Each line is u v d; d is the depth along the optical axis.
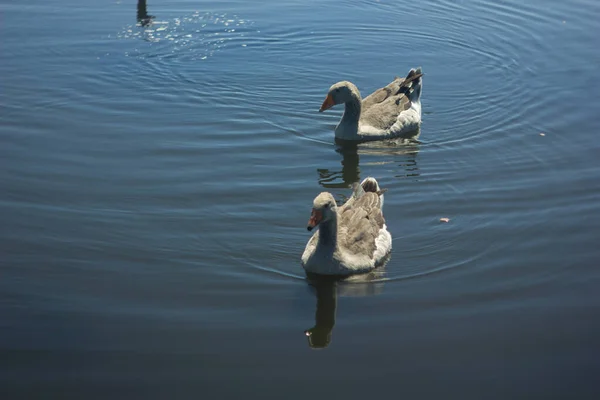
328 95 16.14
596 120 16.78
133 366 9.13
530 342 9.69
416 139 16.39
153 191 13.45
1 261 11.20
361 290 10.91
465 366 9.24
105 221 12.42
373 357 9.40
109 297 10.48
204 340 9.66
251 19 22.33
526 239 12.17
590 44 20.77
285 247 11.93
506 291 10.80
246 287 10.86
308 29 21.78
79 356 9.27
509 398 8.69
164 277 11.01
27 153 14.66
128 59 19.25
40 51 19.34
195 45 20.39
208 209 12.94
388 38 21.44
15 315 10.01
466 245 12.04
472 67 19.72
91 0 23.14
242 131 16.20
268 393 8.73
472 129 16.69
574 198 13.48
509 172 14.60
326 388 8.83
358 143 16.17
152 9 22.67
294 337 9.77
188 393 8.70
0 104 16.61
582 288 10.85
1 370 8.98
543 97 17.97
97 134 15.57
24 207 12.75
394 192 13.82
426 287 10.95
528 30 21.70
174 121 16.38
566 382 8.96
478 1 24.19
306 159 15.20
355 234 11.71
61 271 11.03
